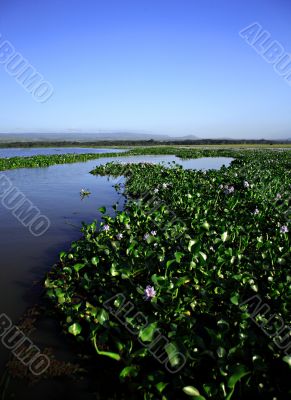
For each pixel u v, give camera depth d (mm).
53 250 6184
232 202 7582
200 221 6262
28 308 4102
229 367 2613
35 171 21172
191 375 2762
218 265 4238
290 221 6625
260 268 4535
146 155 40906
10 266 5402
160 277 3689
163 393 2676
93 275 4680
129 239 5410
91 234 6312
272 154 32812
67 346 3408
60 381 2979
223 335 3076
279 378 2730
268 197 8523
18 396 2832
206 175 13734
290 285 3857
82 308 3926
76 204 10438
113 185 14711
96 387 2898
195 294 4004
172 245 5293
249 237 5762
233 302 3430
